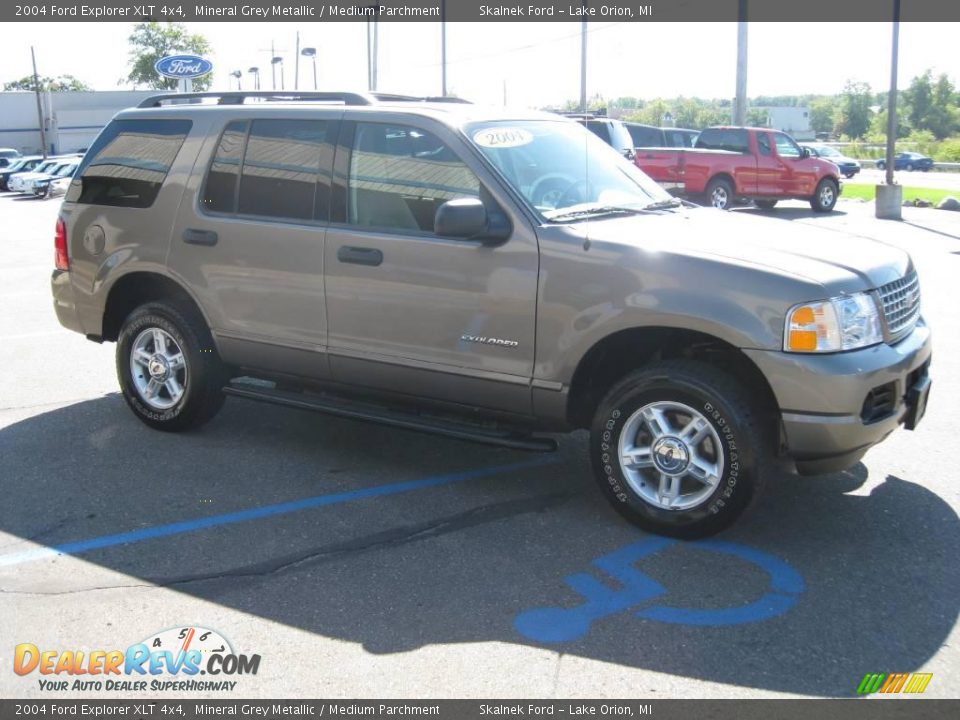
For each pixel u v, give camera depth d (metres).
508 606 3.93
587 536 4.61
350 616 3.87
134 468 5.59
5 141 74.19
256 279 5.54
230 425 6.40
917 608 3.88
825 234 5.05
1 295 11.66
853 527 4.66
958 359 7.78
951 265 13.15
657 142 26.17
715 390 4.28
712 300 4.28
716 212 5.56
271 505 5.04
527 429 4.96
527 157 5.14
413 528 4.73
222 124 5.78
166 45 85.69
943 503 4.95
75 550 4.50
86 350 8.56
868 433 4.25
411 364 5.08
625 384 4.54
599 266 4.52
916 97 105.19
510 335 4.76
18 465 5.64
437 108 5.26
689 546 4.48
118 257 6.09
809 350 4.15
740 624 3.77
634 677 3.41
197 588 4.12
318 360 5.42
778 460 4.55
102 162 6.27
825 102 120.50
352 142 5.29
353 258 5.16
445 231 4.58
